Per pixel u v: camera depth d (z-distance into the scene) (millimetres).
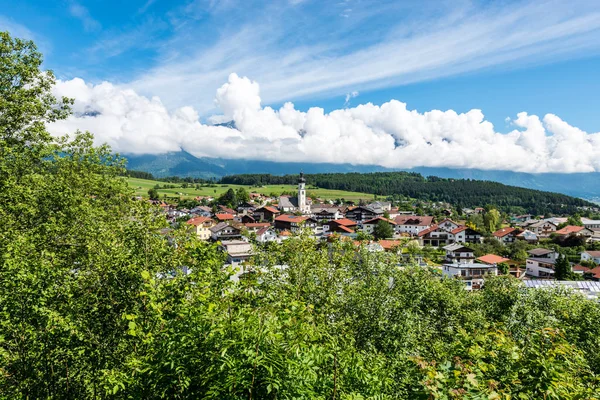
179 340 6180
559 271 66500
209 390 5402
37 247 14586
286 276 17500
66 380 9688
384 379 8094
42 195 18156
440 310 21781
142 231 11008
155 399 6305
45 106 19750
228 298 8000
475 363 7430
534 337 7840
